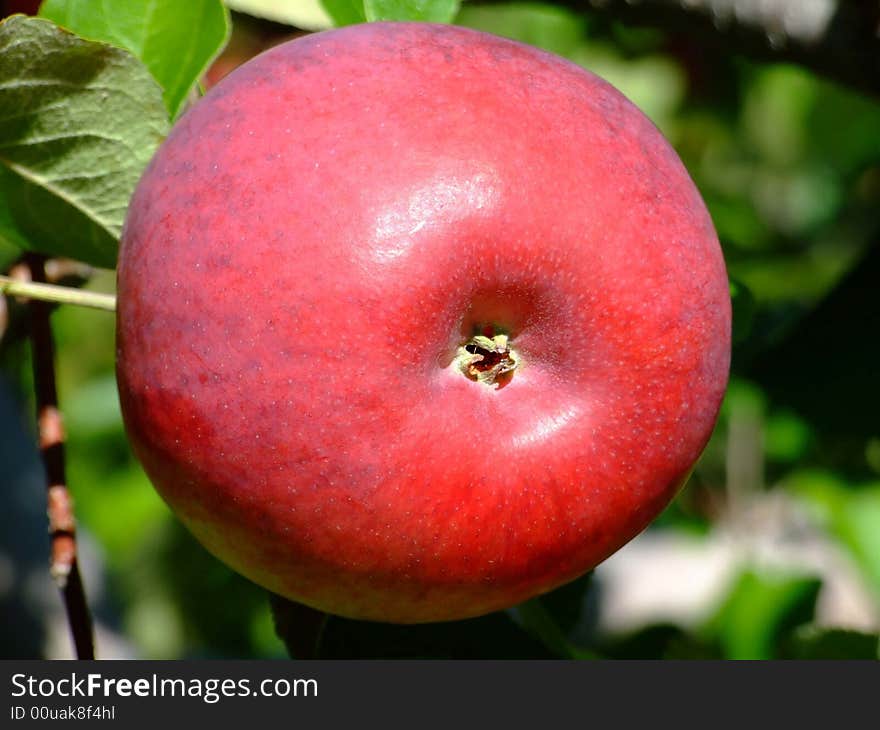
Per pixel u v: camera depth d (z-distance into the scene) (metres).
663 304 0.31
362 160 0.31
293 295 0.30
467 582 0.32
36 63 0.33
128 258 0.32
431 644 0.37
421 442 0.31
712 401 0.32
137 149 0.34
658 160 0.32
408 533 0.31
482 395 0.31
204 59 0.35
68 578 0.35
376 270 0.30
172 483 0.32
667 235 0.31
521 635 0.38
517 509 0.31
